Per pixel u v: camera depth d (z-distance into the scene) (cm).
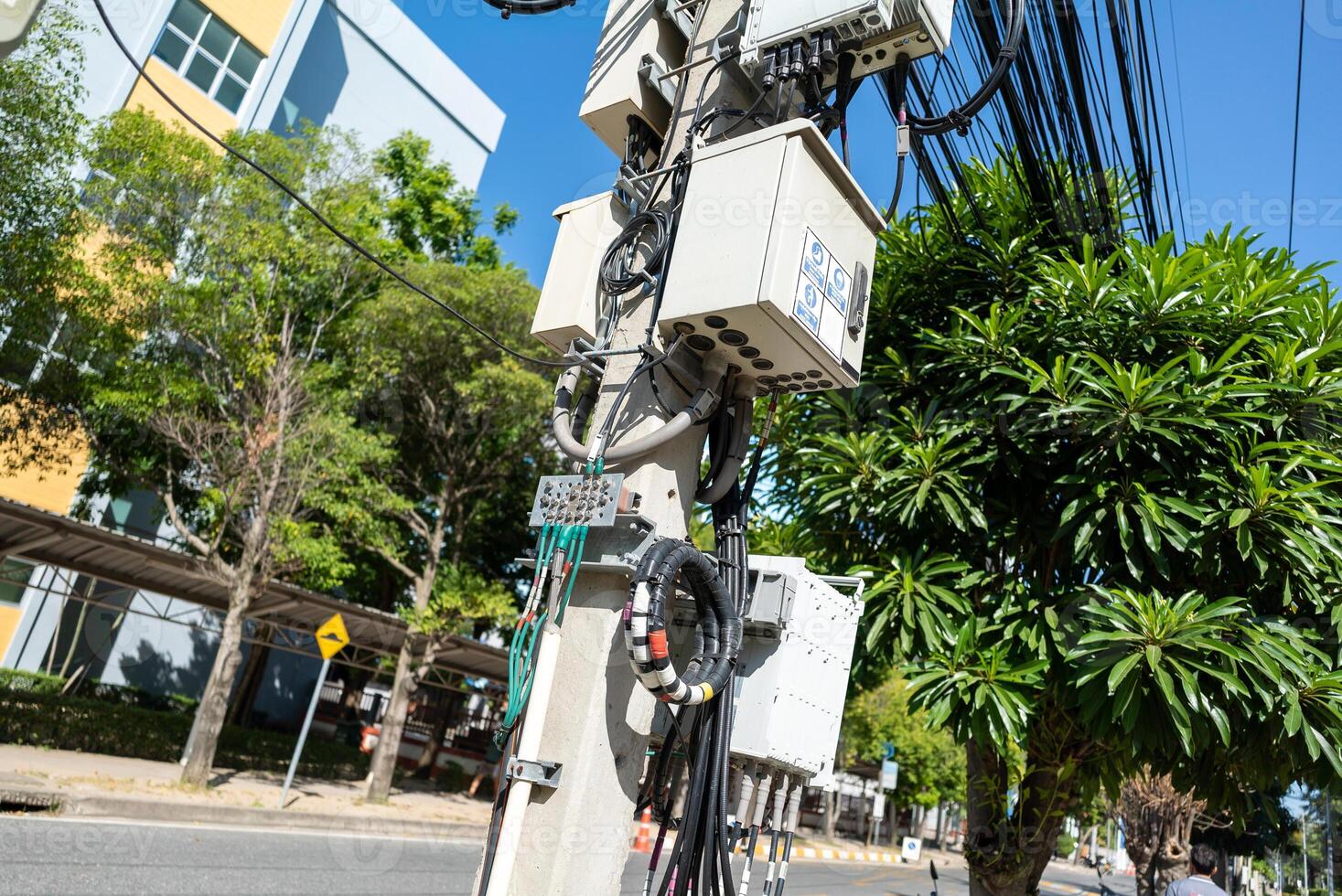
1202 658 410
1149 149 479
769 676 250
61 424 1180
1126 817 1281
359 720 2242
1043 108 441
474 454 1567
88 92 1136
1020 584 512
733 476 243
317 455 1208
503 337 1442
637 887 916
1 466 1287
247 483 1174
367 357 1362
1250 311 479
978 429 527
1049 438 518
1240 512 421
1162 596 473
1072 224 528
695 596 224
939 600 501
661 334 231
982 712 461
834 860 2045
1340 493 472
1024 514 530
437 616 1488
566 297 264
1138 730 426
